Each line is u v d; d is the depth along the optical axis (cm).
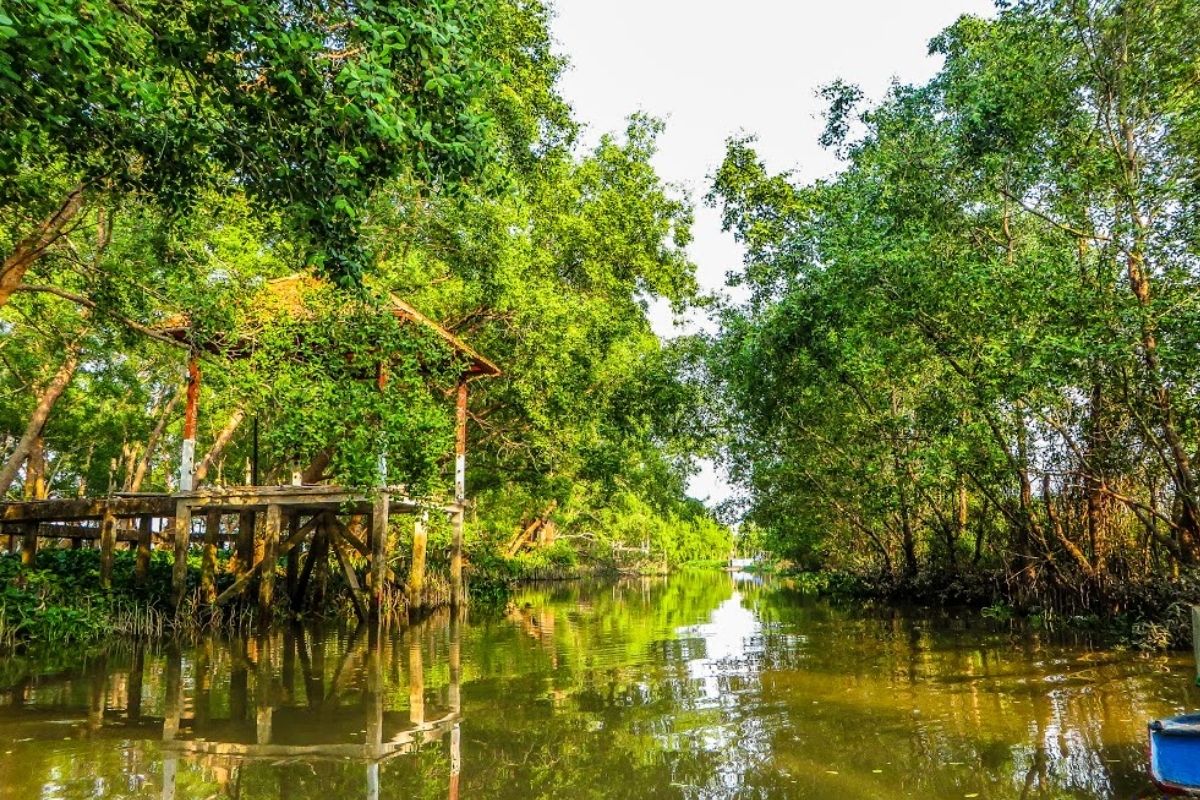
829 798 604
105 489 3731
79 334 1839
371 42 636
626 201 2630
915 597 2380
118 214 1295
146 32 682
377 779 661
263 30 635
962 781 632
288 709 919
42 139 838
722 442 2703
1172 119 1235
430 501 1505
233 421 2206
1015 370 1299
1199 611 588
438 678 1118
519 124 2214
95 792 620
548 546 4300
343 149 685
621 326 2509
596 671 1168
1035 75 1357
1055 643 1362
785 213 2156
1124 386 1267
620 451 2730
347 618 1930
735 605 2527
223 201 1245
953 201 1570
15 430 2759
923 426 1784
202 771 678
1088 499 1612
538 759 717
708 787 635
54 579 1591
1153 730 568
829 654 1298
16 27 509
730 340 2161
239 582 1633
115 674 1148
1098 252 1352
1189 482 1294
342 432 992
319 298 1227
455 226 2055
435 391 2083
